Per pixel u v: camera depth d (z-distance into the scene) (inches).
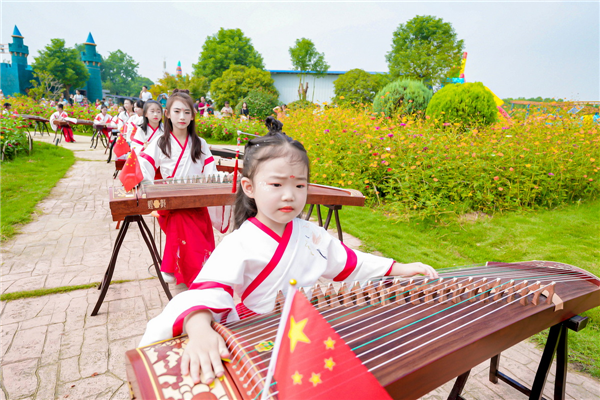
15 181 248.8
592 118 284.2
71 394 73.6
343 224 186.2
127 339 91.4
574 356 90.9
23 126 354.0
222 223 131.8
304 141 282.5
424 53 1202.0
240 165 193.2
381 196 223.1
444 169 201.9
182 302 42.1
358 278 59.1
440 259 146.5
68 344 88.6
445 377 37.7
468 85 311.0
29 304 105.7
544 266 67.3
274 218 49.5
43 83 1721.2
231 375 32.2
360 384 26.9
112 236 165.3
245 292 53.6
